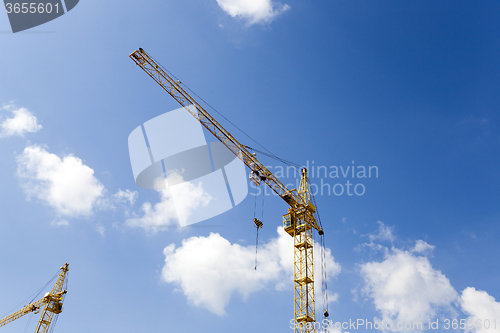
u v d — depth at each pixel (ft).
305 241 316.40
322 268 330.34
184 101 302.45
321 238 343.87
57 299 399.24
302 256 315.37
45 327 384.47
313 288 300.20
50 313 392.68
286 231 331.16
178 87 298.56
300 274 307.17
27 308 400.26
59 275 412.77
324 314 305.53
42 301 397.80
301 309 292.61
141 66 296.92
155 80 299.38
